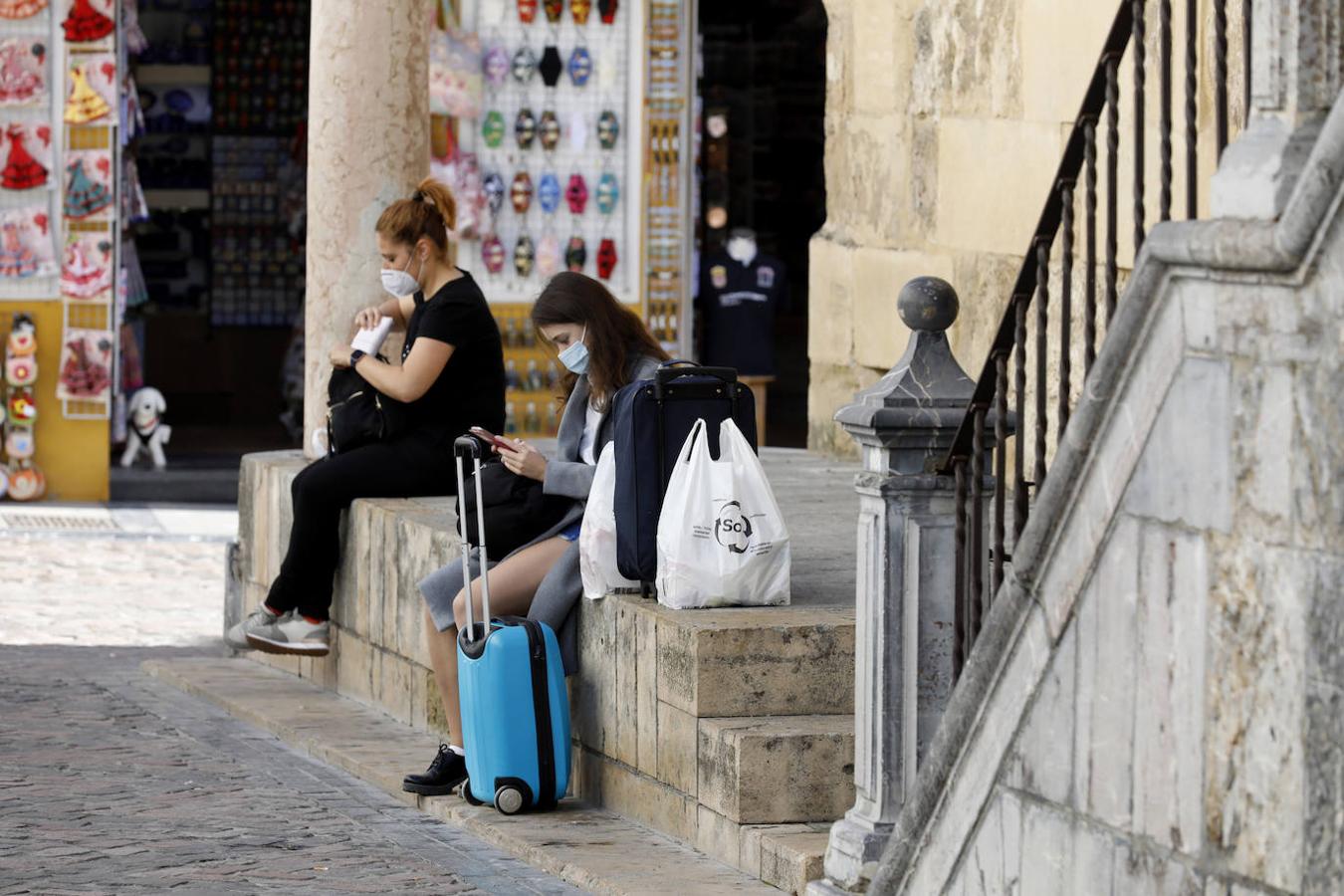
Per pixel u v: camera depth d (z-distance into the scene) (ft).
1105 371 36.83
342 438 73.00
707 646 50.65
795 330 166.81
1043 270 42.57
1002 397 43.29
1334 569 32.30
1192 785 35.17
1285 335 33.17
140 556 108.17
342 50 80.38
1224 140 37.83
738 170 164.25
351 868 51.57
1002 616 39.88
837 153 88.38
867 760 45.78
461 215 117.39
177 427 150.41
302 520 72.90
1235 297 34.12
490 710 55.16
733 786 49.26
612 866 49.75
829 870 46.16
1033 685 39.22
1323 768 32.42
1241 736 34.06
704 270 131.03
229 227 153.28
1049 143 71.77
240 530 85.10
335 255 80.89
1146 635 36.22
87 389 122.11
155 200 152.56
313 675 77.97
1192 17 38.40
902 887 43.37
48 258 120.67
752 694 51.06
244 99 152.76
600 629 55.77
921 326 45.70
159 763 64.64
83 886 49.32
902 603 45.21
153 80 152.25
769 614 52.47
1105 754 37.27
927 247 80.79
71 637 87.86
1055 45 71.15
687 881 48.37
